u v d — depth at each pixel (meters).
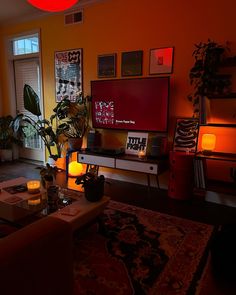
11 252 0.80
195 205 2.84
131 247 1.97
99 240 2.07
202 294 1.50
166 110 3.16
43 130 4.17
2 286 0.76
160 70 3.23
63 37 4.03
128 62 3.47
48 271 0.94
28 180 2.55
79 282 1.58
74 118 3.93
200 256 1.87
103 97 3.65
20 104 5.00
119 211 2.64
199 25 2.90
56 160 4.19
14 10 4.02
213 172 2.98
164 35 3.14
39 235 0.90
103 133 3.86
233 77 2.68
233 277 1.60
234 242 1.66
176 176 2.94
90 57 3.81
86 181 2.02
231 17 2.71
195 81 2.99
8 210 1.95
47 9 1.83
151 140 3.26
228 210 2.72
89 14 3.71
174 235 2.16
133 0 3.31
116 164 3.25
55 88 4.29
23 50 4.71
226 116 2.82
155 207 2.77
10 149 5.02
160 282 1.59
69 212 1.83
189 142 3.06
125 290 1.51
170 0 3.04
